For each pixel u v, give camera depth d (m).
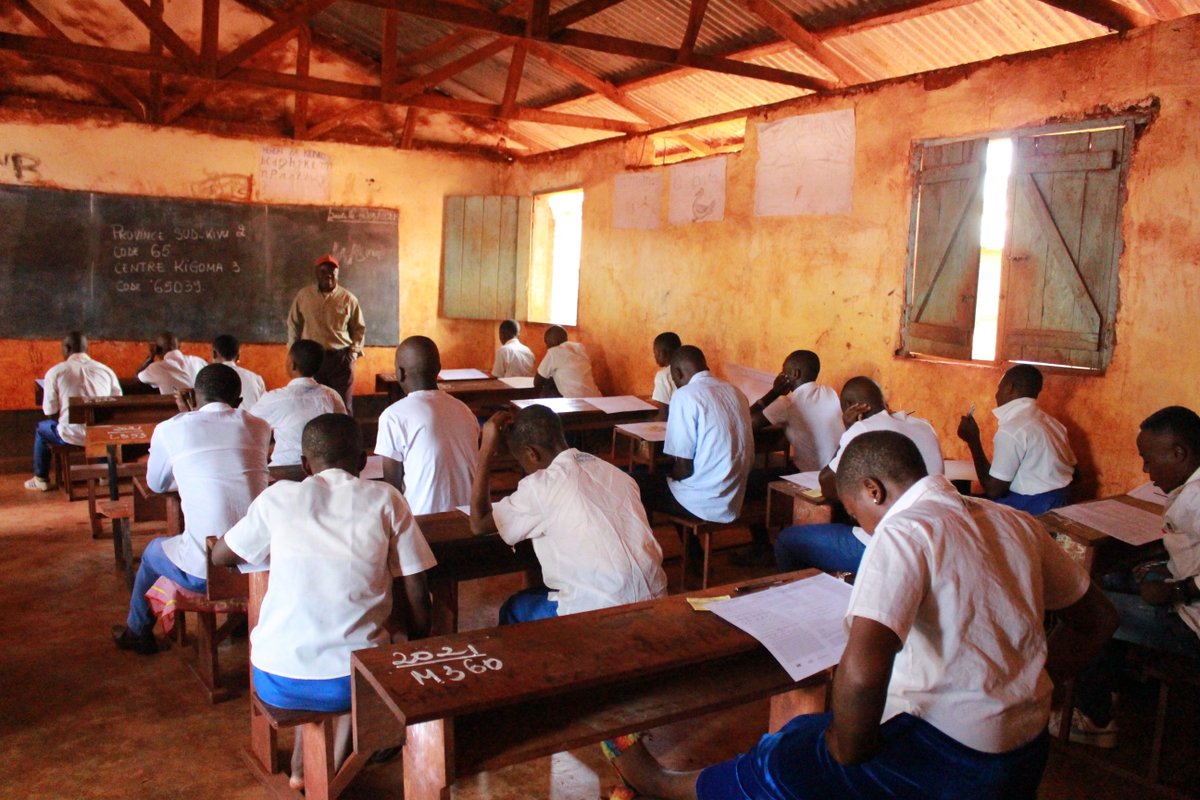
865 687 1.46
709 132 7.20
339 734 2.43
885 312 5.30
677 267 7.03
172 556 3.20
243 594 2.80
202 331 8.00
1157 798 2.63
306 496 2.30
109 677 3.36
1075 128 4.25
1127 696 3.32
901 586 1.51
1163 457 2.74
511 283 8.88
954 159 4.83
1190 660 2.67
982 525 1.63
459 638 1.99
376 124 8.51
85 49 5.56
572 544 2.44
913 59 5.20
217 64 5.84
